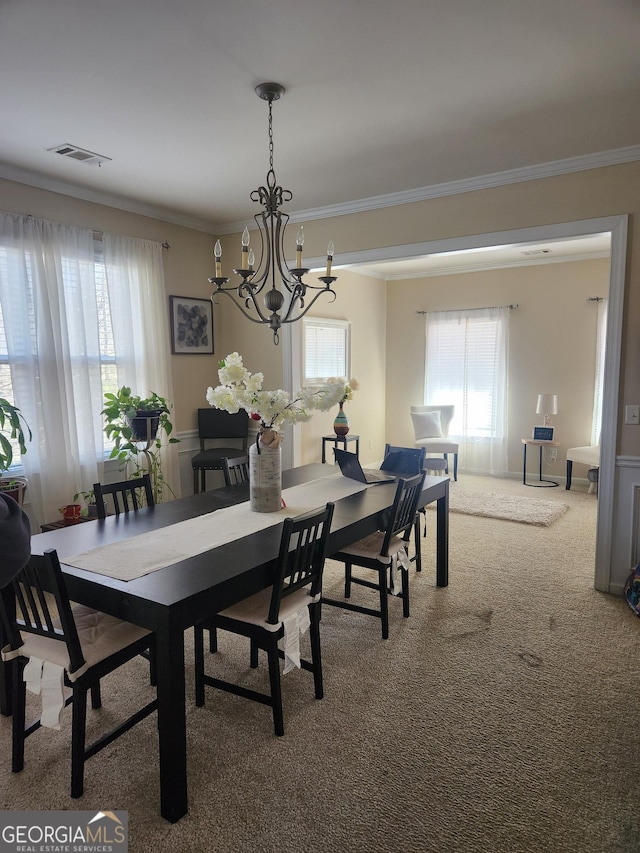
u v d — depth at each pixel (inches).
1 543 43.6
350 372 277.1
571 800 73.3
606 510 136.1
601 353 250.5
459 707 92.8
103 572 77.1
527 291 266.2
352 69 93.1
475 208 150.5
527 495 240.1
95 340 160.7
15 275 141.2
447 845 66.4
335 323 261.6
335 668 104.6
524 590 139.7
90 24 79.7
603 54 88.7
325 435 263.6
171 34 82.6
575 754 81.8
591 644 113.0
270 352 197.2
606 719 89.8
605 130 118.2
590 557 163.0
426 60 90.4
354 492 123.0
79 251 155.2
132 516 105.6
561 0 74.7
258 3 74.9
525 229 143.5
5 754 82.4
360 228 170.9
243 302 201.2
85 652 74.2
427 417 278.1
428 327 292.8
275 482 107.1
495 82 97.9
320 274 250.1
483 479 273.0
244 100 104.0
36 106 106.1
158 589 71.1
